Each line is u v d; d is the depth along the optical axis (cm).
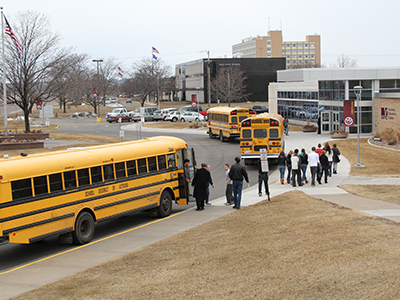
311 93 4762
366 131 3609
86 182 1211
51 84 4288
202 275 799
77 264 992
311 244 912
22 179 1034
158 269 866
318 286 680
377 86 3628
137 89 8838
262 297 664
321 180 2041
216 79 9488
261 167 1661
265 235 1043
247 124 2538
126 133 4791
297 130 4534
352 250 838
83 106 10894
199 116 6088
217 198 1808
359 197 1541
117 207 1307
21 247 1233
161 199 1478
